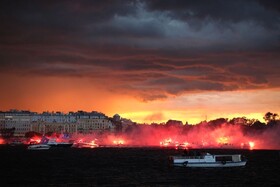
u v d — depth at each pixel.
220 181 130.00
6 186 119.31
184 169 163.88
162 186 119.94
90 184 124.00
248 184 125.12
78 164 198.12
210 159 165.12
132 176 143.38
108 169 171.38
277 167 183.50
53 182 127.94
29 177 140.38
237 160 166.38
